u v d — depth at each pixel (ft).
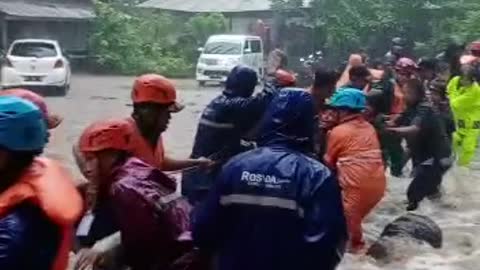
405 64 38.01
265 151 13.44
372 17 118.11
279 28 130.41
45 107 14.20
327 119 27.09
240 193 13.15
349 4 119.34
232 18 161.48
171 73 139.13
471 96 41.11
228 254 13.30
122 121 15.03
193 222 13.50
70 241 9.57
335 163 26.00
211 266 13.79
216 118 23.56
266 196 13.07
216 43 116.37
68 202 9.42
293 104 13.61
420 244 27.04
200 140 23.88
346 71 38.14
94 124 14.99
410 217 28.17
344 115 26.35
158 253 13.80
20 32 126.72
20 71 85.30
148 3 170.09
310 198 13.12
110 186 14.30
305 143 13.67
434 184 33.45
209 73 113.91
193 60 146.10
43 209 9.21
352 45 118.73
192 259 13.85
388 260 25.93
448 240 28.96
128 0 161.17
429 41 112.88
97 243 13.97
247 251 13.11
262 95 23.89
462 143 41.37
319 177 13.28
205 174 22.66
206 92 101.81
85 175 14.98
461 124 41.34
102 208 14.49
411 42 116.88
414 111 34.50
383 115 34.22
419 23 116.78
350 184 25.66
